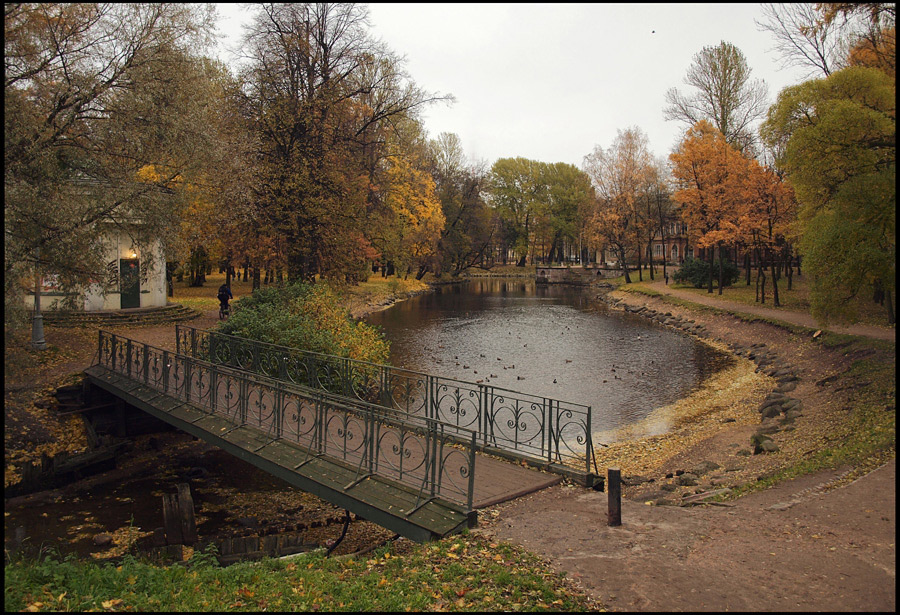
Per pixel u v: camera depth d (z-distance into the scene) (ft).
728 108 148.46
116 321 78.54
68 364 57.82
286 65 81.87
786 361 69.77
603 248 223.10
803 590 17.99
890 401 41.45
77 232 42.29
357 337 56.29
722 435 46.11
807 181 52.49
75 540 32.99
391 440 35.22
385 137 98.84
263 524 34.50
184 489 34.71
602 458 42.68
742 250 132.26
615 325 119.75
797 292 131.95
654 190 192.03
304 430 35.27
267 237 83.35
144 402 42.83
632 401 59.72
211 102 63.31
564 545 22.00
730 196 122.52
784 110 55.11
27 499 39.14
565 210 294.05
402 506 25.05
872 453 31.94
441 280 260.42
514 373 71.82
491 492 27.73
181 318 86.28
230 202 74.54
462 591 18.06
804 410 48.42
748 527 23.73
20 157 41.32
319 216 80.79
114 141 48.73
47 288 60.13
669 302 138.72
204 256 124.06
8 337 42.50
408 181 157.17
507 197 302.45
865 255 45.16
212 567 22.15
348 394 43.98
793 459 35.40
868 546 21.18
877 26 50.55
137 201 49.65
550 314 140.15
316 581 19.63
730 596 17.70
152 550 29.63
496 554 21.02
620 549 21.56
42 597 17.93
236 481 42.52
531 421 52.60
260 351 48.16
